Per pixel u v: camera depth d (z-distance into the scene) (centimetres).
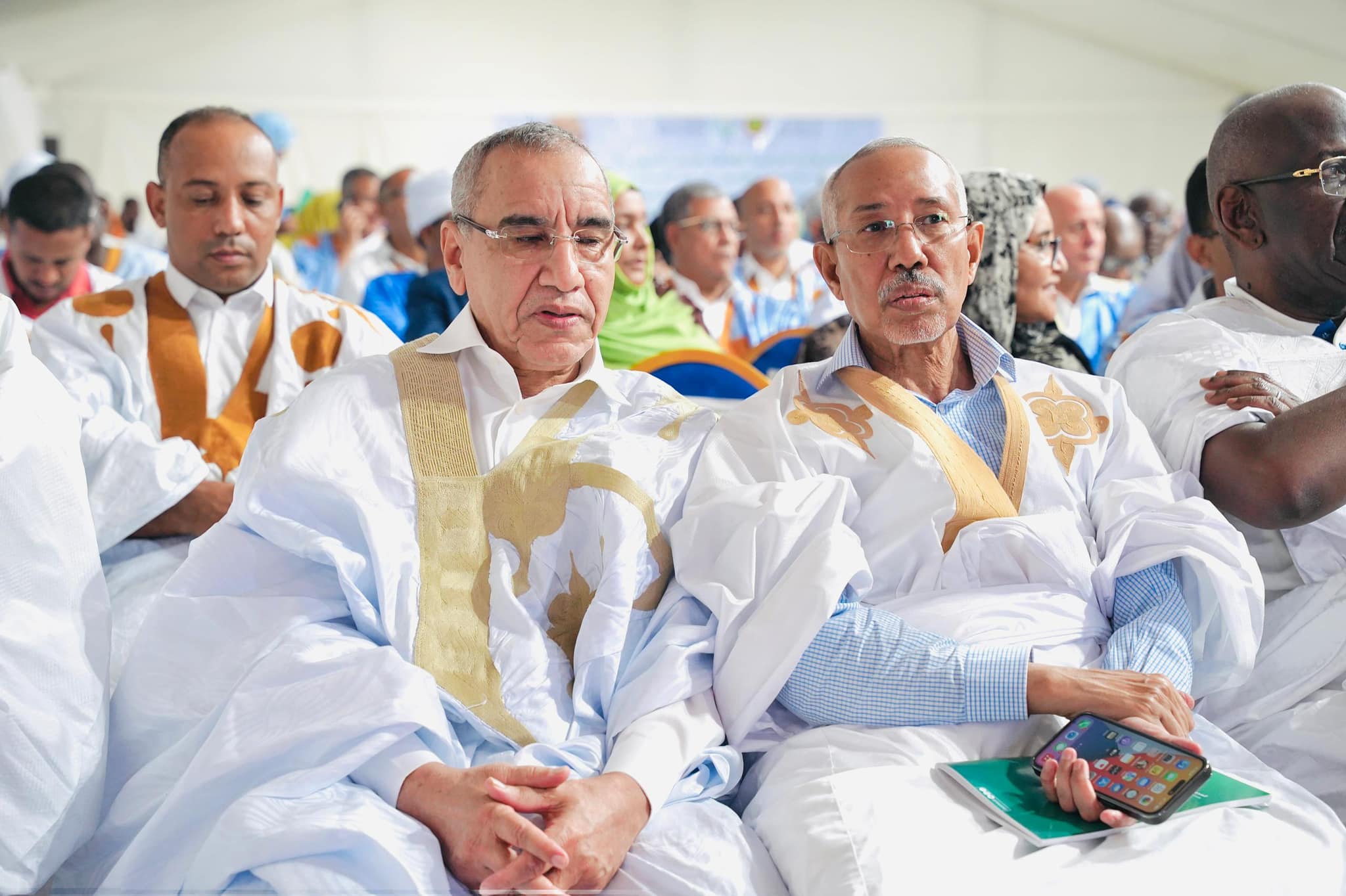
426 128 1452
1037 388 247
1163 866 173
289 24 1422
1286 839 182
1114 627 230
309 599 201
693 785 197
